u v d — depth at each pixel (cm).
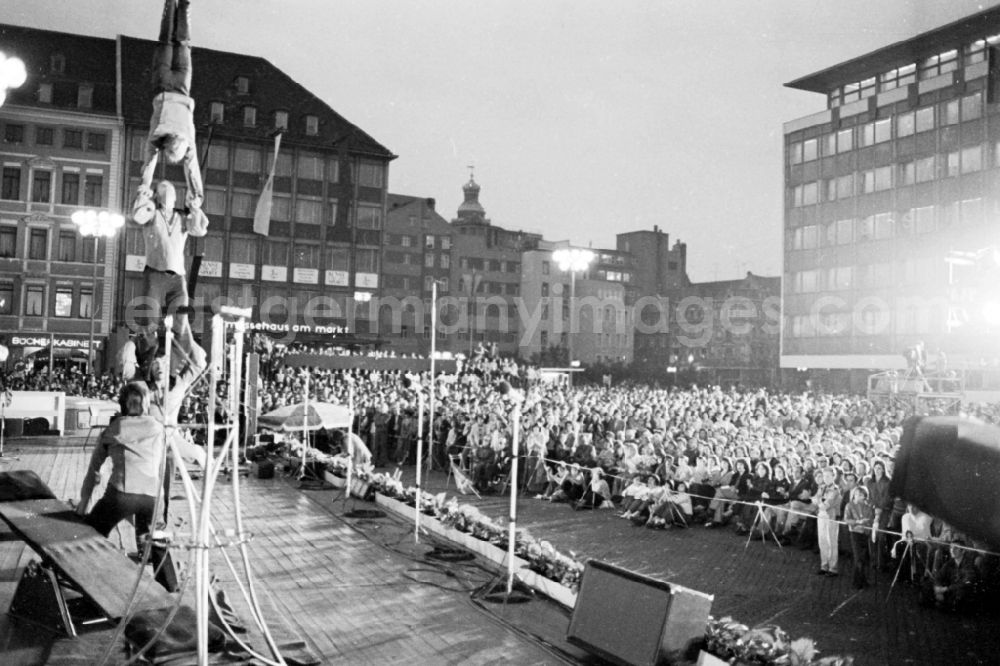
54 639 714
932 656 800
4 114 5000
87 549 731
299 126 5856
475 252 8594
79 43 5534
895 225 4875
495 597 913
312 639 763
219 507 1481
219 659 658
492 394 2853
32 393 2730
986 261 2761
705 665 669
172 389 918
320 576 998
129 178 5209
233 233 5578
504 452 1950
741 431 1956
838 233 5250
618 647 690
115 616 661
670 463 1573
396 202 8731
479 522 1193
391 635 779
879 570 1143
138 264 5156
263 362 3425
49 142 5097
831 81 5425
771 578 1120
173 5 1073
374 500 1577
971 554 952
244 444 2195
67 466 1914
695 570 1165
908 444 200
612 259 8750
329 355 2547
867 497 1130
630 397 3362
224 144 5581
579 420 2309
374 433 2420
